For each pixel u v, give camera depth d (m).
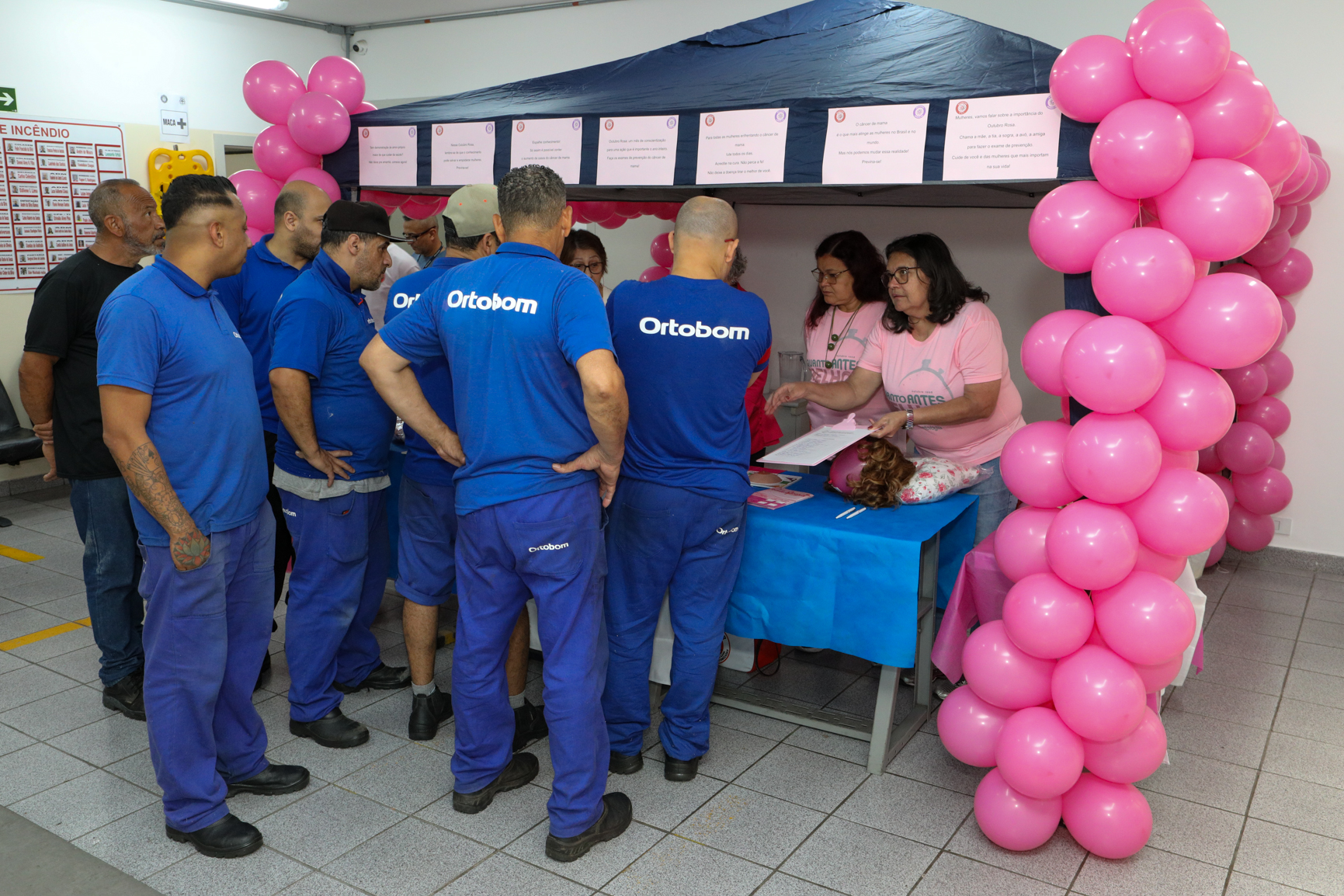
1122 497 2.00
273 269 3.04
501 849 2.28
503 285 2.06
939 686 3.17
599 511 2.20
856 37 2.68
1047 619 2.07
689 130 2.69
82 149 5.67
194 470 2.09
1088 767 2.24
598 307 2.03
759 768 2.70
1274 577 4.48
